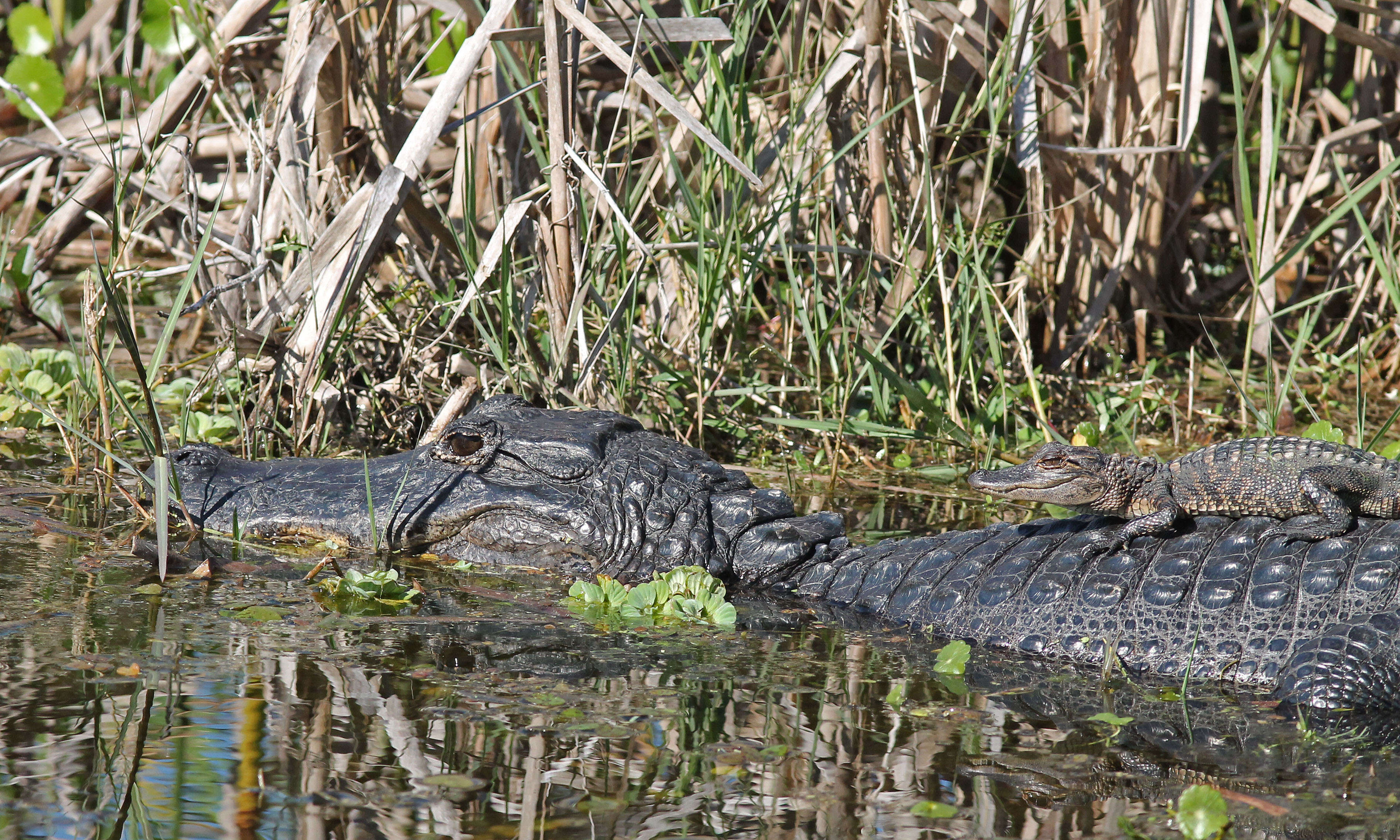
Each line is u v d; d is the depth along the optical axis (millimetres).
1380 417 13891
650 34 10578
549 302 10594
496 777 5340
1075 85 15047
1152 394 14023
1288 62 18156
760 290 14812
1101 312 14266
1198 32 11477
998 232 14672
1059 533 8445
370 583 7863
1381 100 16328
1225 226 17750
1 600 7234
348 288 10352
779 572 8836
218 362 10984
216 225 13688
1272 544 7684
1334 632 7113
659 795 5254
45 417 11648
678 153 12336
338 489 9039
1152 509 7953
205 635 6898
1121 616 7699
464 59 10148
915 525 10195
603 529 8742
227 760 5352
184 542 8617
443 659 6828
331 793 5102
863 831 5008
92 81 19312
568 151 9812
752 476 11445
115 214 9680
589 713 6152
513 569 8844
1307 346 15562
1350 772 5875
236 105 13234
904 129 13008
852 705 6488
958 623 8086
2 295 14516
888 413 12125
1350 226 15930
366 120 12578
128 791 5035
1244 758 6016
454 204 13070
